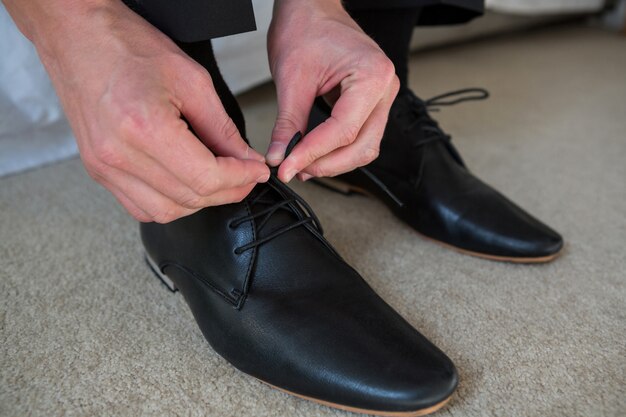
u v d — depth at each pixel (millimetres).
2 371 488
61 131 830
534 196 756
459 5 659
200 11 450
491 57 1483
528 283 598
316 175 513
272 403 469
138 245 651
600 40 1689
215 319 496
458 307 563
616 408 465
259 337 473
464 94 1171
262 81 1009
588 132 976
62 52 409
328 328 465
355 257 635
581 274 612
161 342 521
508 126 1001
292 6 522
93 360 501
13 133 773
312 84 502
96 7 416
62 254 632
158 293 578
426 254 644
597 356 511
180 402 468
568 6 1554
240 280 490
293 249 500
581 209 729
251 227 495
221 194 439
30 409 458
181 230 523
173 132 396
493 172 816
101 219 698
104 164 412
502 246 615
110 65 402
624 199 752
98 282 591
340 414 460
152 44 418
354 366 448
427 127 674
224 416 458
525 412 461
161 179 413
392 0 644
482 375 490
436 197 647
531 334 532
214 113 434
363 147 507
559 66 1399
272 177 515
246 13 471
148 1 450
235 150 447
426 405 437
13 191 758
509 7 1388
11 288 580
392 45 680
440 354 462
